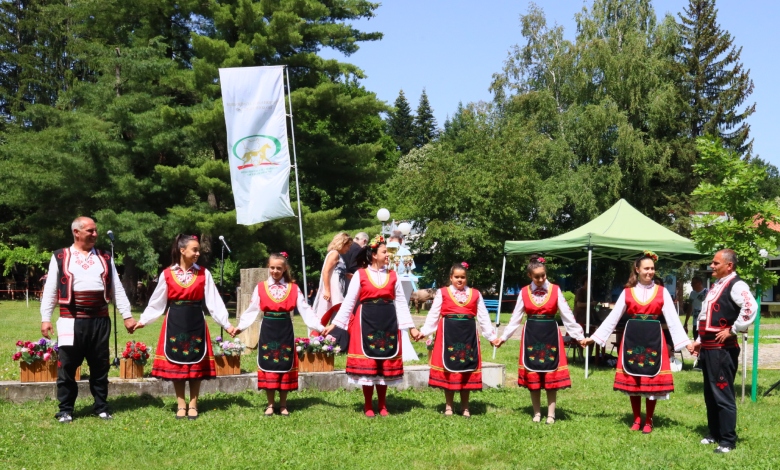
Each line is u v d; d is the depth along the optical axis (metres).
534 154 30.81
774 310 33.09
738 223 8.46
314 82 24.81
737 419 7.61
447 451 5.91
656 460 5.75
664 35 33.12
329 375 8.46
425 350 11.98
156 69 23.16
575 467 5.54
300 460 5.59
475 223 28.12
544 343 7.03
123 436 6.14
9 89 37.97
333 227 24.05
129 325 6.81
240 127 11.45
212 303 6.95
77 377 7.60
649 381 6.64
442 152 29.80
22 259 32.03
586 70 32.62
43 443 5.89
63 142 23.69
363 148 25.25
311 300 25.78
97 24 25.88
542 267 7.03
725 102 36.59
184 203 24.52
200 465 5.42
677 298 31.22
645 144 32.47
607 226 12.60
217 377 8.04
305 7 23.52
